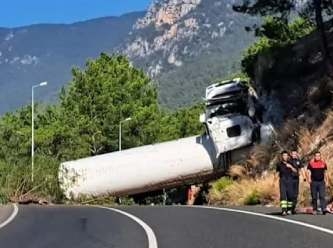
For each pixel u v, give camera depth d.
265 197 27.38
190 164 39.91
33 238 15.78
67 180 41.91
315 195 20.12
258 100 40.09
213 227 16.53
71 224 19.19
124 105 76.44
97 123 75.44
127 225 18.08
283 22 39.69
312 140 30.36
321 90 34.16
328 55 35.09
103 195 41.53
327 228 15.52
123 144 76.56
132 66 80.56
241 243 13.25
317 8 35.00
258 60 42.34
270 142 35.44
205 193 41.22
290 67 39.91
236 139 38.31
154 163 40.47
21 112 89.88
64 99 78.94
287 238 13.84
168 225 17.52
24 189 42.41
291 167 19.78
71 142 70.56
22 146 68.19
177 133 84.38
